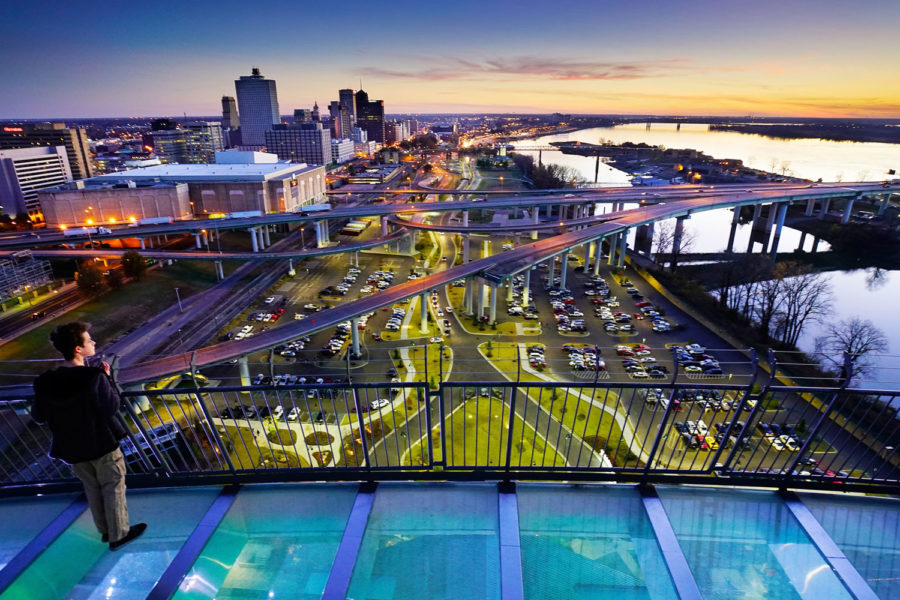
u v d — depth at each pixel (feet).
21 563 18.35
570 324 217.15
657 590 18.37
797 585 18.70
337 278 287.07
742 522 21.33
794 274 303.89
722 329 215.10
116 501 18.90
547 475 22.98
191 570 18.15
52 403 17.17
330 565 19.17
